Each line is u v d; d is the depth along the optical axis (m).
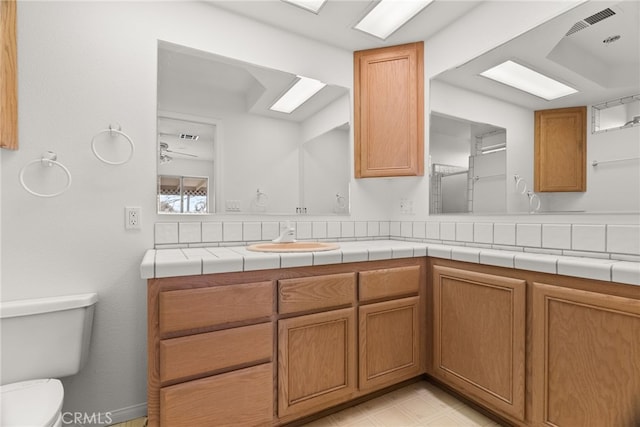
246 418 1.20
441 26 1.93
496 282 1.33
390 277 1.56
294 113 1.97
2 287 1.25
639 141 1.18
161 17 1.58
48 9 1.34
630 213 1.19
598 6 1.29
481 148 1.73
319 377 1.37
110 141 1.45
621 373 0.96
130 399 1.48
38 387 1.09
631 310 0.94
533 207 1.50
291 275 1.33
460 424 1.42
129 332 1.48
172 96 1.63
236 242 1.78
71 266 1.37
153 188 1.55
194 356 1.11
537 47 1.49
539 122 1.48
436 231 2.00
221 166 1.75
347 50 2.15
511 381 1.27
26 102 1.29
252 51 1.82
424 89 2.07
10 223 1.27
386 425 1.42
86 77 1.41
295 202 1.97
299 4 1.71
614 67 1.25
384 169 2.10
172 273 1.09
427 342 1.69
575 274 1.07
